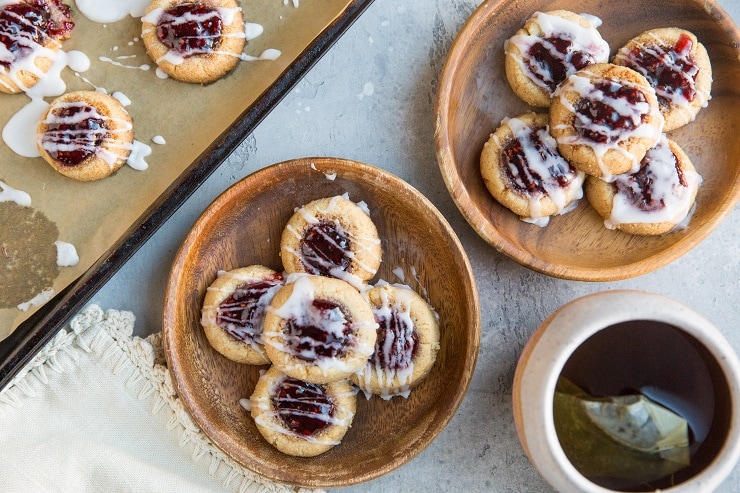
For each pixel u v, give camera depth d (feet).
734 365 2.01
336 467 2.23
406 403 2.27
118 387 2.29
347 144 2.37
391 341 2.23
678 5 2.30
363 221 2.25
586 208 2.33
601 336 2.10
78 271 2.29
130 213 2.31
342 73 2.37
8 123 2.32
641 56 2.31
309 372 2.17
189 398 2.19
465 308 2.22
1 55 2.29
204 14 2.31
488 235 2.21
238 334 2.23
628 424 2.07
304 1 2.33
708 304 2.38
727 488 2.36
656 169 2.26
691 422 2.07
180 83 2.33
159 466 2.30
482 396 2.35
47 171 2.31
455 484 2.35
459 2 2.37
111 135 2.29
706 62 2.31
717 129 2.33
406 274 2.29
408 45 2.37
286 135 2.36
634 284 2.38
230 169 2.35
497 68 2.33
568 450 2.11
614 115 2.21
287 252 2.25
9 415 2.28
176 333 2.20
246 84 2.33
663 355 2.09
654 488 2.08
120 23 2.34
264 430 2.23
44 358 2.28
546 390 2.04
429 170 2.37
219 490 2.30
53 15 2.32
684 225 2.30
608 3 2.32
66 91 2.34
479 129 2.32
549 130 2.27
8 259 2.29
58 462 2.27
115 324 2.30
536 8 2.31
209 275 2.27
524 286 2.37
